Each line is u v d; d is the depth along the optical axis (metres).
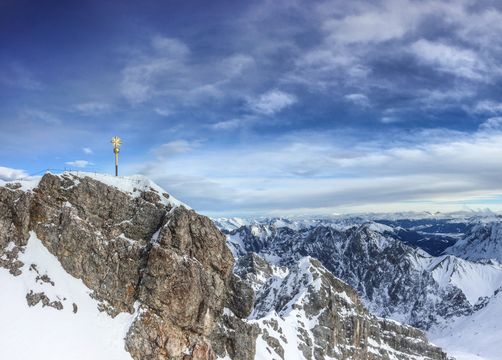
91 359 92.94
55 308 98.81
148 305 104.81
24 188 110.81
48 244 108.00
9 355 86.12
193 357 104.00
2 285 97.75
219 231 117.88
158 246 108.88
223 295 115.00
